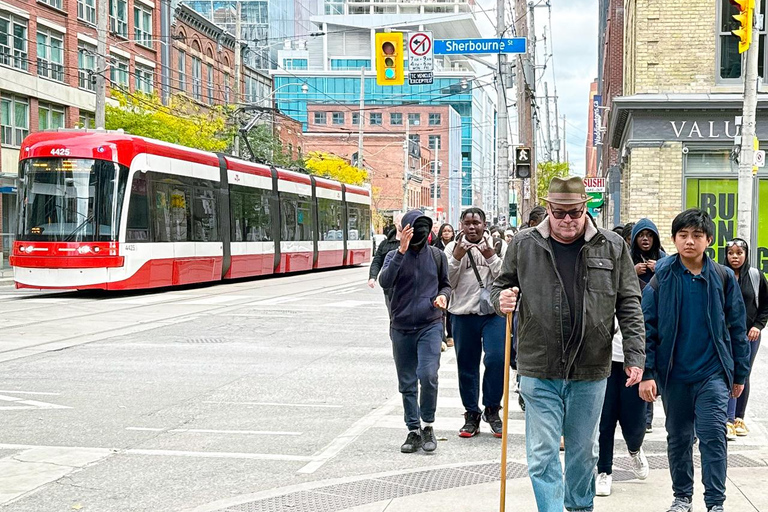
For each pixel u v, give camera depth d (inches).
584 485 220.2
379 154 4621.1
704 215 236.4
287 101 5196.9
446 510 246.5
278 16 5339.6
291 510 247.3
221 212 1190.3
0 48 1557.6
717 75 879.7
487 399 344.5
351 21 5546.3
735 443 336.5
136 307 856.3
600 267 209.0
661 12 884.0
